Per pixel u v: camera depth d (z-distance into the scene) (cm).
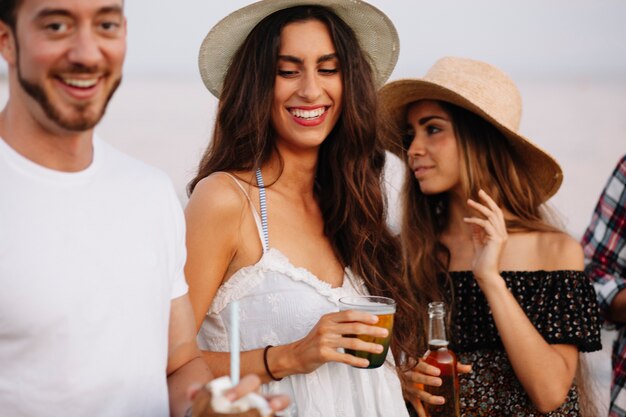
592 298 279
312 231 241
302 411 220
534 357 261
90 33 152
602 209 325
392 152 303
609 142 1633
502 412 274
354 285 241
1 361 156
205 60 248
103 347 163
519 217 291
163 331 178
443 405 240
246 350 225
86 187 165
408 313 255
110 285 165
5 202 156
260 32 233
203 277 222
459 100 281
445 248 295
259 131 232
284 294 225
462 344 281
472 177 287
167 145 1547
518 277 280
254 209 230
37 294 155
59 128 156
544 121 1877
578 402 286
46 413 158
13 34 153
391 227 296
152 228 176
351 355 212
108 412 165
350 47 236
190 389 151
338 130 245
